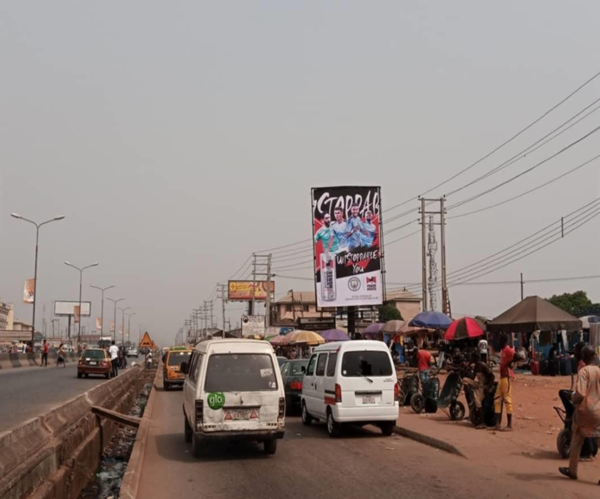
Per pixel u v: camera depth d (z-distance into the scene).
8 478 7.05
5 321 164.12
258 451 12.81
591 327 31.64
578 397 9.28
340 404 14.64
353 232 37.38
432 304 48.16
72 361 70.50
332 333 36.50
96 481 12.52
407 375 21.23
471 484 9.41
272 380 12.05
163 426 17.52
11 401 20.94
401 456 12.08
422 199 42.78
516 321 27.25
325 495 8.93
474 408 14.99
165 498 8.88
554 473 9.95
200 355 12.62
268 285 69.50
